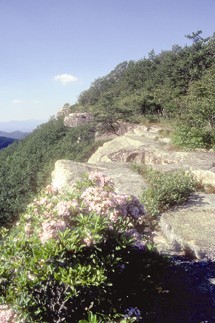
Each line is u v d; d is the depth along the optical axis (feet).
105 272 12.87
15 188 167.43
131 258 14.82
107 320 12.59
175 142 57.62
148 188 28.25
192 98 97.04
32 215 15.67
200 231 22.02
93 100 379.35
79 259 12.74
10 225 143.23
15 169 208.44
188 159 41.88
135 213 16.31
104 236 13.52
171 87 185.68
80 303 12.78
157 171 34.30
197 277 18.04
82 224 13.42
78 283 11.53
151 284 14.89
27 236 14.11
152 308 15.02
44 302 12.41
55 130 264.72
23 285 11.82
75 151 197.47
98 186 17.31
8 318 11.82
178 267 19.16
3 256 13.07
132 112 194.39
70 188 18.71
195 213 24.98
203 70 189.37
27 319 11.93
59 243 12.65
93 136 224.12
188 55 218.18
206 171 33.68
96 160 66.80
